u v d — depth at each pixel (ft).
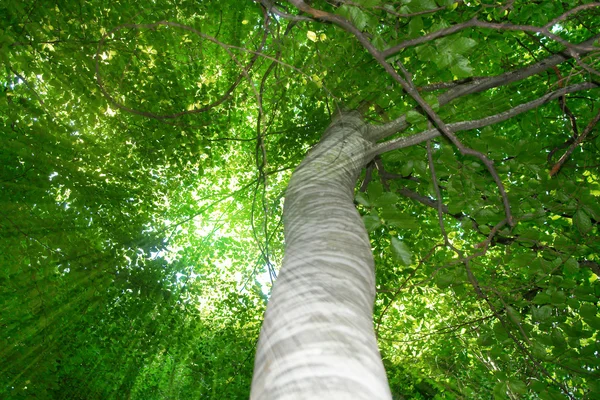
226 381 24.76
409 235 18.72
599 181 13.62
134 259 23.13
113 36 15.03
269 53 11.54
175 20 16.05
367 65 11.57
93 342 25.08
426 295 24.54
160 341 25.84
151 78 17.46
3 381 18.15
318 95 13.21
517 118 15.44
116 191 22.97
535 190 10.59
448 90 11.52
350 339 2.42
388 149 9.02
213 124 22.06
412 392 30.12
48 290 17.92
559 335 11.07
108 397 26.73
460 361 21.63
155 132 18.66
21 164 17.95
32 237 16.65
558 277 10.80
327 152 7.36
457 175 10.55
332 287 3.04
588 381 11.14
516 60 17.65
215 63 23.72
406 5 6.37
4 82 18.02
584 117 14.74
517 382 11.41
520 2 10.85
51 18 14.34
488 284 11.82
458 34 6.24
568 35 16.52
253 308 26.89
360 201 7.70
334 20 5.61
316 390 2.02
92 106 17.31
